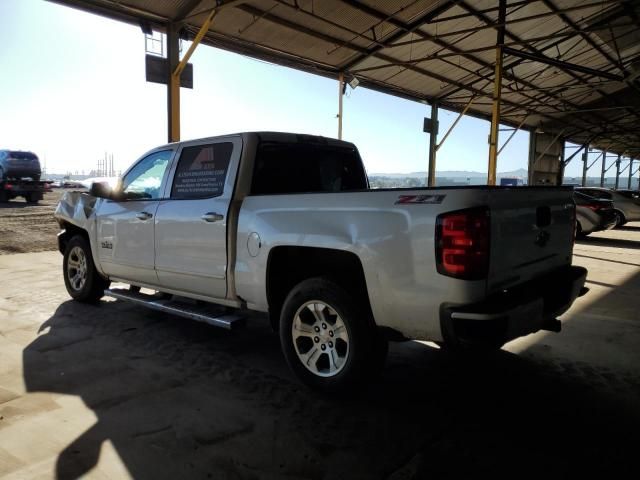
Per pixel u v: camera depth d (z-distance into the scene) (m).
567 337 4.69
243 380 3.62
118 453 2.60
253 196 3.75
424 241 2.79
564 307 3.47
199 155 4.26
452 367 3.93
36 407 3.11
